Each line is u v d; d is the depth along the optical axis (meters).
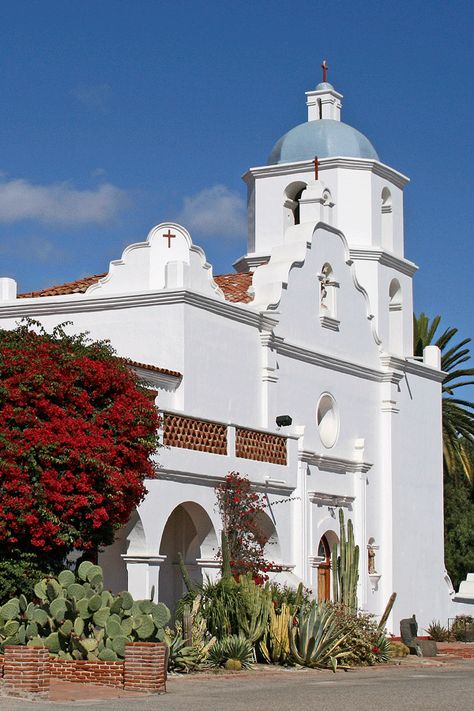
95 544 23.47
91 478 22.77
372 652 27.89
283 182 39.28
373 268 39.22
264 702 17.94
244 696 18.97
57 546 22.91
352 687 21.20
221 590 25.66
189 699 18.23
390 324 41.09
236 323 31.31
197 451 27.52
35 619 20.25
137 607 20.39
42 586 21.08
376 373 38.09
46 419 22.94
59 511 22.58
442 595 40.97
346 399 36.41
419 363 40.25
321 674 24.45
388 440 38.25
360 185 39.31
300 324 34.16
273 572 30.52
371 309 39.03
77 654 20.09
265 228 39.38
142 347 29.67
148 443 23.95
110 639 19.84
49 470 22.39
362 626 28.61
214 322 30.39
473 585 42.62
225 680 22.06
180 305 29.30
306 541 32.69
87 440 22.70
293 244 34.62
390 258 39.88
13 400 22.70
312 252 35.06
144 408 24.00
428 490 40.69
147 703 17.34
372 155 40.41
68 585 20.55
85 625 20.36
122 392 24.06
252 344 31.95
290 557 31.66
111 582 27.97
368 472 37.28
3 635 20.17
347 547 31.02
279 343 32.81
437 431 41.81
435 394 41.84
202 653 23.88
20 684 17.75
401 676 24.58
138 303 29.81
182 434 27.16
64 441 22.47
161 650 19.39
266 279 33.78
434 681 23.08
